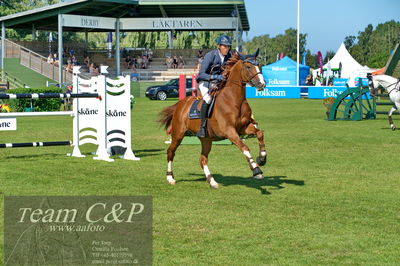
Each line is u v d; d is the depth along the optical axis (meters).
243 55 9.51
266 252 6.41
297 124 24.19
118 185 10.34
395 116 29.94
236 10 53.53
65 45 56.72
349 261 6.13
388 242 6.84
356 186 10.45
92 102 14.55
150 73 56.84
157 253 6.34
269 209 8.48
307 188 10.22
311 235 7.10
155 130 21.78
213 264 6.00
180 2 51.84
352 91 26.53
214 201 9.01
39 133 20.77
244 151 9.20
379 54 91.44
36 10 48.38
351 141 17.86
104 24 52.66
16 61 48.03
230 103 9.48
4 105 28.67
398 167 12.71
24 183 10.42
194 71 57.16
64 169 12.28
